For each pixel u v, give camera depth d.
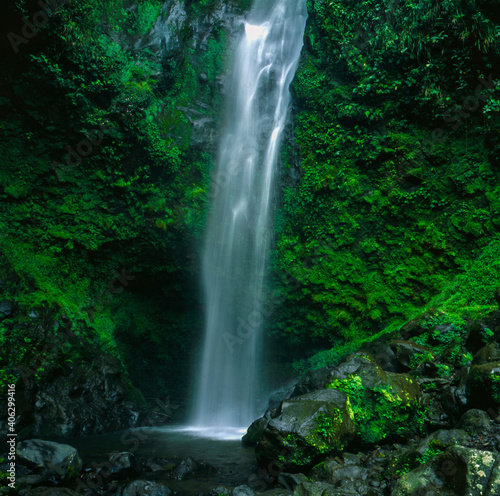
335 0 11.85
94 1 11.28
